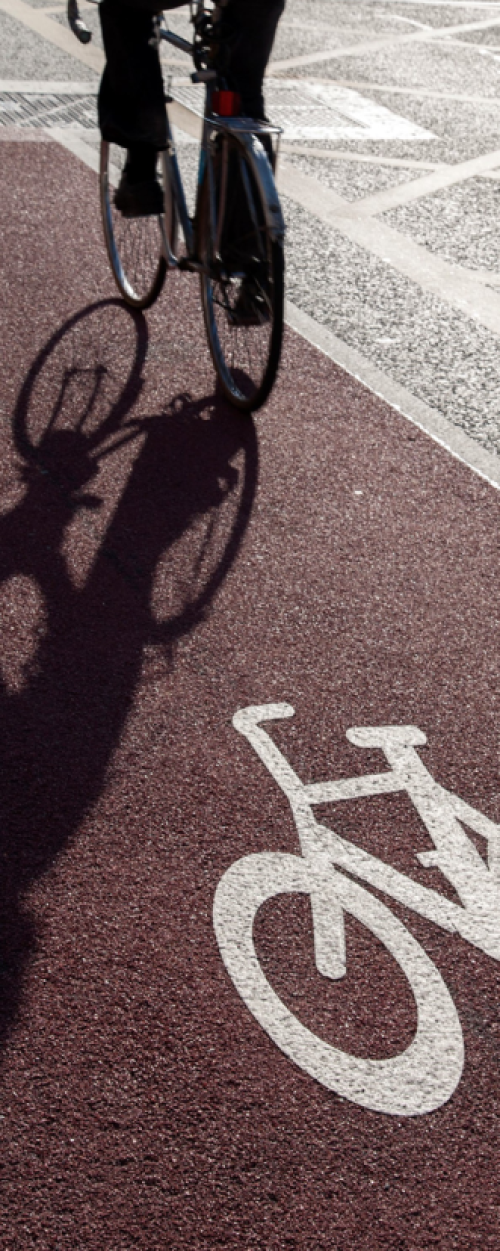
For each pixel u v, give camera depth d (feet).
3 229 20.77
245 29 14.11
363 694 11.09
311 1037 7.95
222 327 15.93
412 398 16.67
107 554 12.71
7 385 15.81
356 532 13.50
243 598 12.23
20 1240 6.74
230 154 14.28
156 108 15.01
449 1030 8.10
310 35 39.06
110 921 8.63
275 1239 6.85
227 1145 7.27
